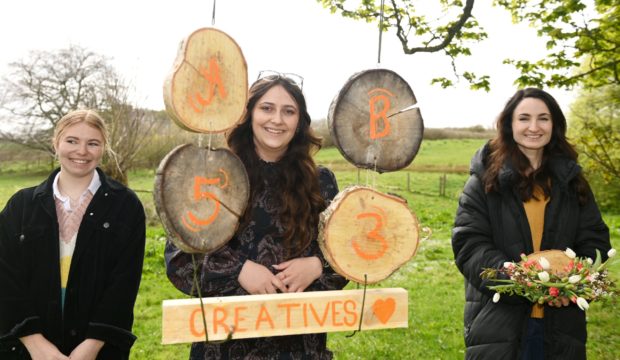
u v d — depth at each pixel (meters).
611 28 5.43
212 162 1.72
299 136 2.17
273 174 2.11
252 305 1.76
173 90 1.61
